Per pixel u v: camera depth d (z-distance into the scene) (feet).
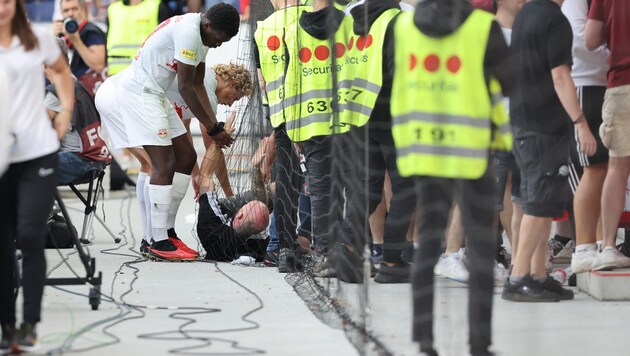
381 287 45.34
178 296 43.86
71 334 35.86
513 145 41.22
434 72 29.96
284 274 50.21
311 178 47.60
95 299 40.45
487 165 30.94
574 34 45.55
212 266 52.95
